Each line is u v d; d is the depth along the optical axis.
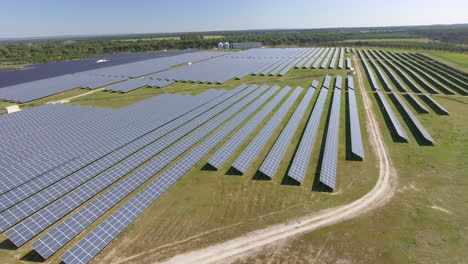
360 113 52.84
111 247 22.06
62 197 27.67
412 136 41.97
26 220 23.42
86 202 27.62
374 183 30.20
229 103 59.12
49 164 32.12
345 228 23.83
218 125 46.84
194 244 22.45
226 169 33.38
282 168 33.50
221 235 23.33
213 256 21.39
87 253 20.94
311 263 20.56
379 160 35.06
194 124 46.75
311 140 40.09
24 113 47.75
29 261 20.91
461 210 25.45
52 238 21.89
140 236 23.17
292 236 23.12
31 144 36.34
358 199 27.62
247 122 47.25
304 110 54.03
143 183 30.38
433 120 48.53
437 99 61.50
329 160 33.91
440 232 22.94
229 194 28.70
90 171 31.48
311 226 24.17
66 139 38.00
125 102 62.62
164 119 48.16
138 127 43.91
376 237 22.70
